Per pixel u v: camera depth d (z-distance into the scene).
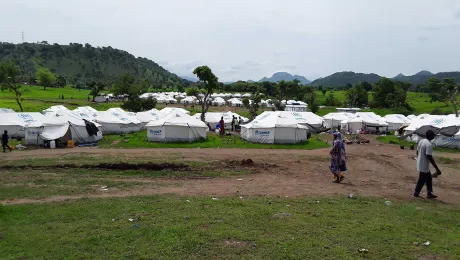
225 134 40.22
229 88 160.25
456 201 12.64
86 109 49.53
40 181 15.35
